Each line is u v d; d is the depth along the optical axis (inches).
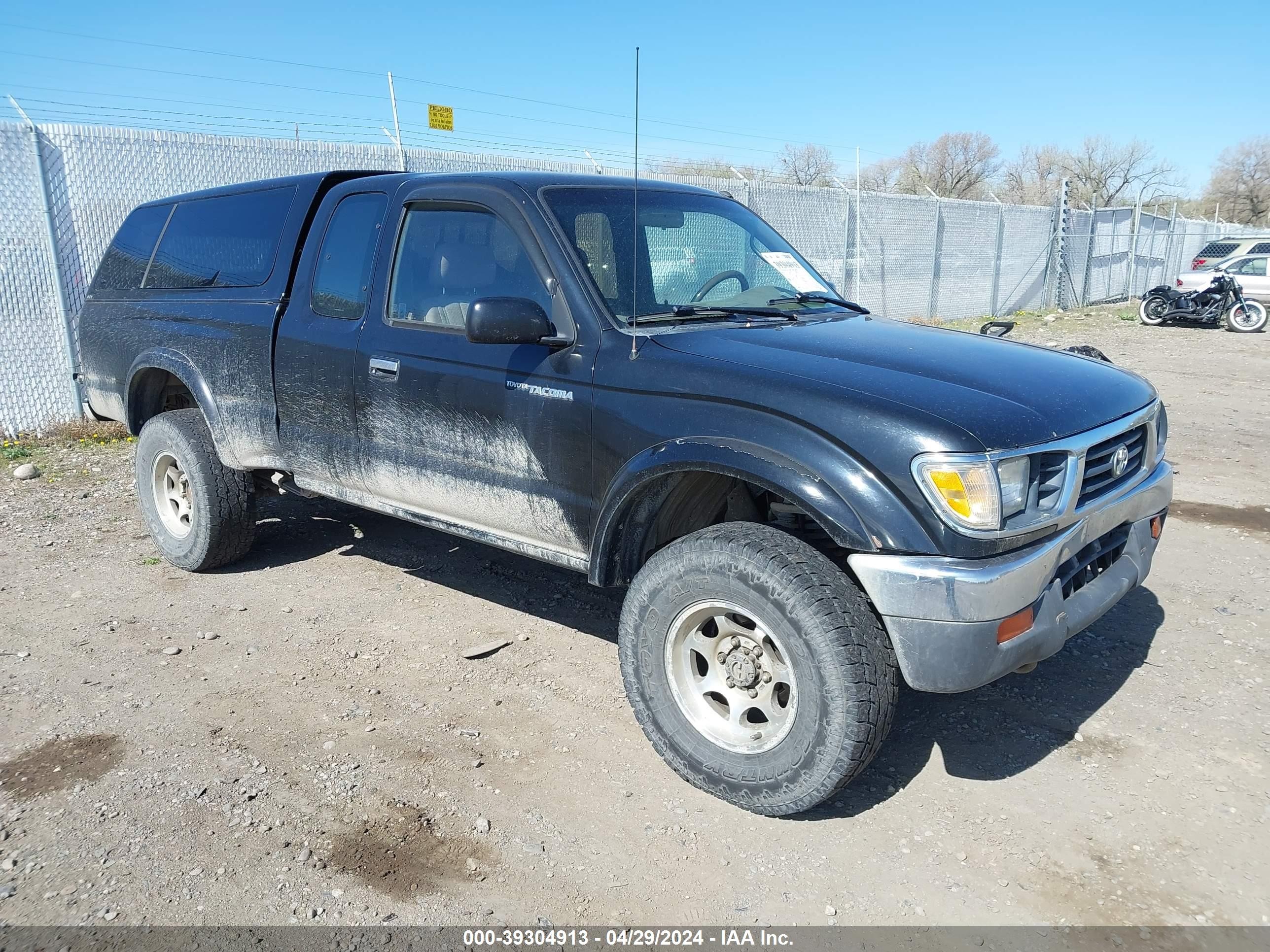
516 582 193.5
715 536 112.2
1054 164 2226.9
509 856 107.6
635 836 111.4
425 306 147.1
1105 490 118.7
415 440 148.1
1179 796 118.9
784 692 115.8
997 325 161.5
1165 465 136.3
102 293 214.7
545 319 126.0
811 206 586.9
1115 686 147.7
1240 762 126.3
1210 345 609.0
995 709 141.2
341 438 160.6
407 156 413.4
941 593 98.4
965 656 99.7
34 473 274.5
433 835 111.0
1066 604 112.8
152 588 189.2
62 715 137.8
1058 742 132.0
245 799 117.3
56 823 112.2
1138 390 128.9
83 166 330.3
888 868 105.9
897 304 682.2
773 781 109.6
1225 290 701.3
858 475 102.4
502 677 152.0
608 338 124.8
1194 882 103.1
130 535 222.7
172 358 187.8
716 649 116.3
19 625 170.1
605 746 131.5
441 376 141.4
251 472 188.4
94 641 163.8
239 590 188.5
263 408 172.6
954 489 98.6
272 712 139.9
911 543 100.1
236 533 191.6
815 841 110.7
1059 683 148.6
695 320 132.9
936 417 101.7
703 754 116.2
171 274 197.6
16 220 318.0
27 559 205.6
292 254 170.9
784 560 105.8
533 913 98.6
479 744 131.6
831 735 103.5
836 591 103.9
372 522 232.2
